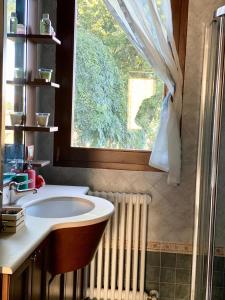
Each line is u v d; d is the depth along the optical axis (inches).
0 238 59.6
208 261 84.1
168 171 101.0
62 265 74.9
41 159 108.0
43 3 105.7
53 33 94.7
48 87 102.8
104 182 107.5
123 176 107.2
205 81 94.4
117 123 107.7
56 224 69.1
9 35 79.7
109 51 106.7
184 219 106.8
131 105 107.5
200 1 102.0
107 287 105.2
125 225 105.4
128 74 106.8
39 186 97.7
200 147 97.0
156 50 95.7
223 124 81.4
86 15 106.3
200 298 92.1
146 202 103.3
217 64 80.8
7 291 50.1
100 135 108.3
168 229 107.3
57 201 90.4
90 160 107.7
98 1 105.5
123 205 103.6
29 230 64.0
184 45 103.2
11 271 49.1
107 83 107.3
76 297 95.3
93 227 74.9
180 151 101.5
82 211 88.7
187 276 107.5
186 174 105.8
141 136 107.7
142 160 106.9
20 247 55.7
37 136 107.5
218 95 80.5
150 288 108.3
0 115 63.1
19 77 87.3
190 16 102.5
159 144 101.4
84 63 107.3
